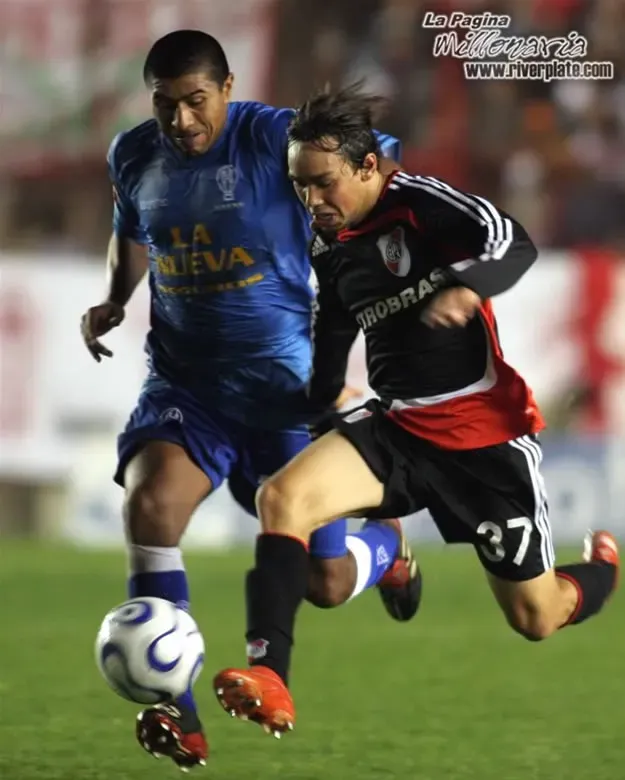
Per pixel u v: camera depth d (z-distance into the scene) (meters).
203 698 22.98
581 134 59.56
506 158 59.66
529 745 18.95
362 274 15.88
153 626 14.64
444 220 15.10
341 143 14.73
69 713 21.14
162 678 14.62
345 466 15.60
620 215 59.31
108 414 51.47
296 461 15.59
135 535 17.41
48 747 18.62
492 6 60.16
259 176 18.17
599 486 50.00
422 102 60.25
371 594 39.12
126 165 18.78
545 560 16.73
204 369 18.91
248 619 14.40
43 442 51.69
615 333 51.16
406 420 16.20
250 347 18.78
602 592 18.45
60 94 62.91
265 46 61.72
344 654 27.94
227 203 18.19
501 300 51.44
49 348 51.59
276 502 14.98
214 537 51.41
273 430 19.28
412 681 24.55
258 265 18.45
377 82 60.66
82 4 62.72
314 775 16.97
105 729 19.91
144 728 15.08
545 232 59.44
